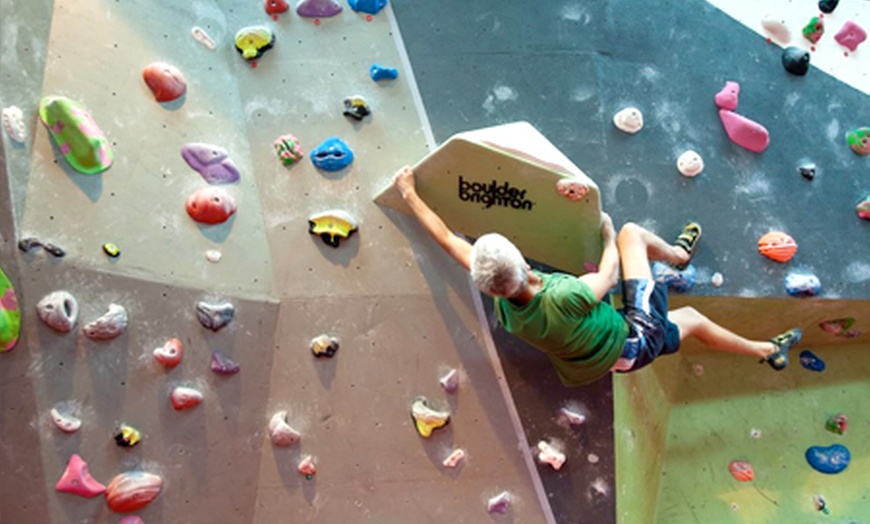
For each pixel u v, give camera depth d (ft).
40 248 8.10
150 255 8.63
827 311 10.41
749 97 10.21
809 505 10.52
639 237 9.18
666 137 9.96
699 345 10.93
